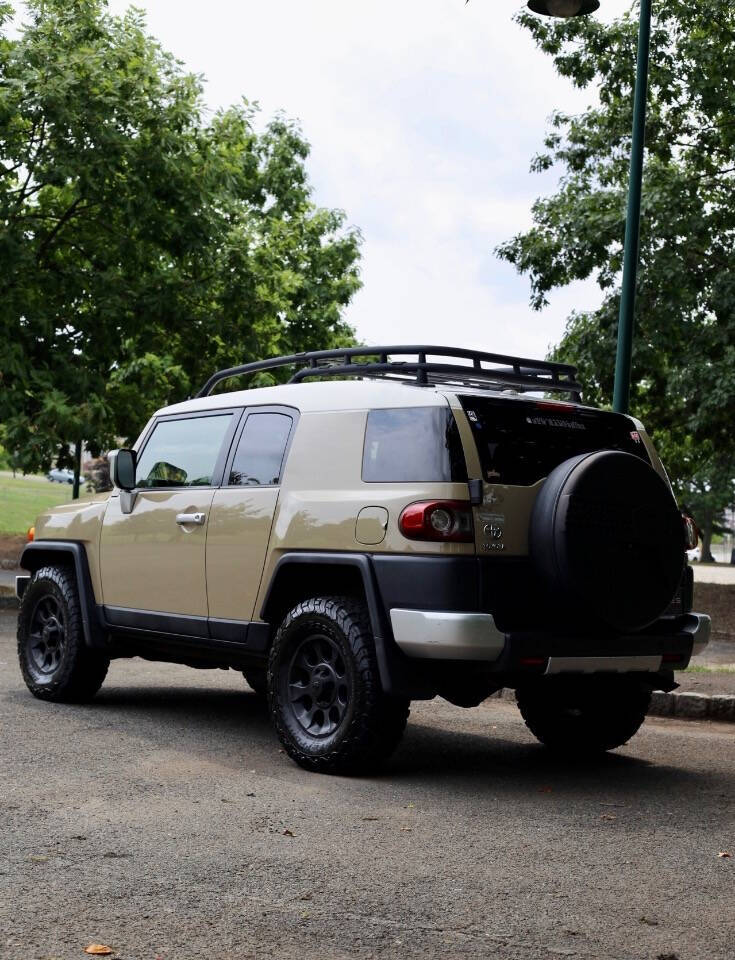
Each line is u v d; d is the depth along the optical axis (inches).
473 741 302.0
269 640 266.4
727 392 734.5
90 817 199.0
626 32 796.6
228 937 144.0
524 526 241.6
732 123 816.9
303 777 241.0
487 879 173.6
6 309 637.3
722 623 656.4
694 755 292.5
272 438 277.3
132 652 320.5
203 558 283.4
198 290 716.7
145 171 676.7
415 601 233.5
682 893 171.0
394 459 246.1
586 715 285.3
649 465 250.4
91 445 719.7
